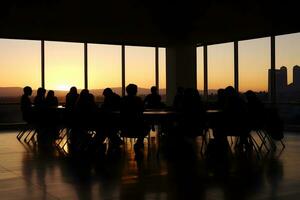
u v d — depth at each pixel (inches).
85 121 350.3
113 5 347.9
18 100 560.4
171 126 352.5
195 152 339.9
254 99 341.7
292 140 418.3
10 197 195.6
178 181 229.3
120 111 313.9
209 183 224.2
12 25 443.5
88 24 437.1
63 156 320.8
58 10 366.6
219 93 384.8
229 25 445.1
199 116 319.3
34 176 243.8
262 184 221.1
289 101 510.3
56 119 410.9
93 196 197.2
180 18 402.3
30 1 333.4
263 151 343.9
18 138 441.7
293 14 390.0
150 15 387.5
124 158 310.2
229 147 339.3
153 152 341.7
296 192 203.3
